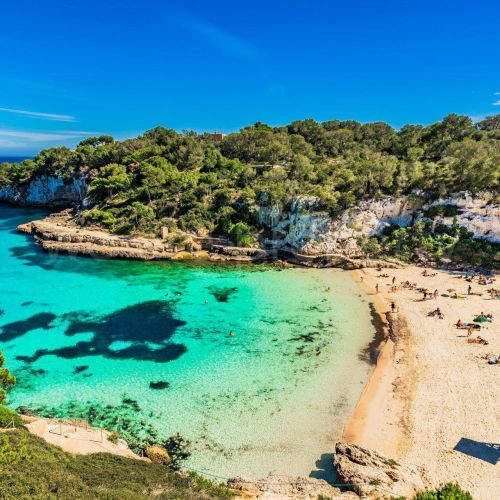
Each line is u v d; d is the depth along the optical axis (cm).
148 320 5172
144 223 9100
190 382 3772
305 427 3162
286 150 11306
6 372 2858
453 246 7331
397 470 2584
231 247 8312
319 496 2325
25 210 14388
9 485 1850
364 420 3225
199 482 2409
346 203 8044
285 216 8444
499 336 4478
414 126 13588
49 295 6034
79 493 1931
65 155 14638
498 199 7388
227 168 11056
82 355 4262
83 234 8850
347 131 13812
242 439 3027
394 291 6131
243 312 5444
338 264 7631
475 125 13512
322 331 4859
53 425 2903
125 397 3525
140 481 2261
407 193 8131
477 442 2906
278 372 3950
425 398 3441
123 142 13850
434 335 4594
